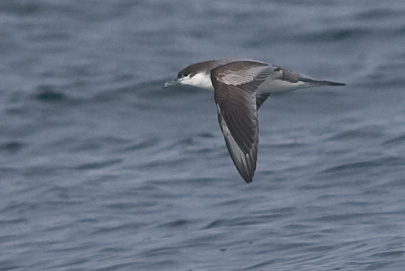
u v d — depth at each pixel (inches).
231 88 396.5
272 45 1051.3
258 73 404.8
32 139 789.9
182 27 1136.2
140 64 1005.2
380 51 989.8
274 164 681.6
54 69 992.2
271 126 786.8
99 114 844.6
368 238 533.3
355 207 587.2
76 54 1048.8
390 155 671.1
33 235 596.4
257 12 1165.1
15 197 663.8
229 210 603.8
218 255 534.3
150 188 658.2
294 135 753.0
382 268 488.7
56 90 895.7
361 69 930.1
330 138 731.4
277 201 610.9
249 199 621.0
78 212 627.2
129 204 632.4
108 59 1026.7
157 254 542.3
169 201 632.4
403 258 496.1
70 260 551.2
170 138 778.2
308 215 580.4
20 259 561.9
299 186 635.5
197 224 585.3
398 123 752.3
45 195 660.1
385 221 559.8
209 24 1136.8
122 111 850.1
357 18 1091.3
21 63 1021.2
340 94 851.4
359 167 655.1
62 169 716.0
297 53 1019.3
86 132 800.9
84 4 1219.9
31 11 1195.9
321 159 681.6
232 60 440.8
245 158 382.3
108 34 1122.7
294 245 535.5
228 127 386.6
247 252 533.3
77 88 909.2
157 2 1230.3
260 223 574.2
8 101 875.4
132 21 1170.0
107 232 589.3
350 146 705.6
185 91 871.7
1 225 618.2
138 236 576.4
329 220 570.6
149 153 741.9
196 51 1055.0
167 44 1079.6
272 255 526.6
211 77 404.5
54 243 580.4
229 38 1087.0
